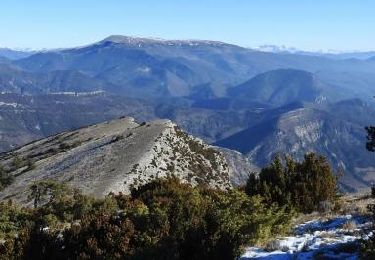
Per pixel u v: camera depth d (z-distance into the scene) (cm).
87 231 1437
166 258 1252
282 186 2275
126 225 1384
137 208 1582
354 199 2470
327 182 2291
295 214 1956
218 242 1291
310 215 2064
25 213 2833
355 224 1653
